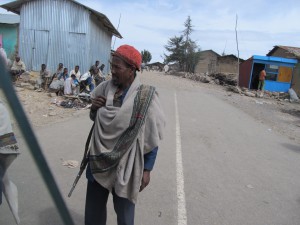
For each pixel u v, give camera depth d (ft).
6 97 3.78
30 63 64.08
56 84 43.01
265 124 40.22
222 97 67.51
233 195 16.12
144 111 8.16
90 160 8.41
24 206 5.21
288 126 42.11
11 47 78.28
